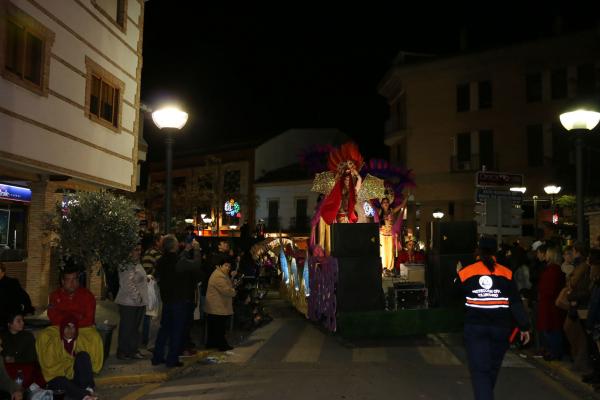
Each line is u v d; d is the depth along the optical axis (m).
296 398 7.05
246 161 44.81
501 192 12.99
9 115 11.08
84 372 6.96
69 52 13.21
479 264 6.06
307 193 42.25
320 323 13.00
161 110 10.78
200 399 7.17
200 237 14.62
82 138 13.85
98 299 16.05
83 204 9.30
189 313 8.98
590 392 7.48
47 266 14.38
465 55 33.00
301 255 16.28
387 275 14.57
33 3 11.75
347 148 13.85
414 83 35.06
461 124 33.56
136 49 16.98
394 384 7.73
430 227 11.52
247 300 12.91
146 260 10.10
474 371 5.84
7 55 11.11
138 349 9.35
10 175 12.62
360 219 13.77
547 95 31.22
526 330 5.94
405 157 35.69
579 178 11.02
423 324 10.62
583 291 8.27
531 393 7.39
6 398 5.62
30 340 6.61
